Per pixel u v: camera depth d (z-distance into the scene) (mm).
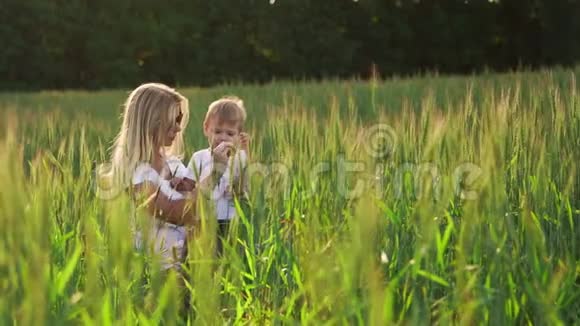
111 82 52562
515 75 14328
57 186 4219
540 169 4082
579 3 54094
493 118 4145
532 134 4492
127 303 2840
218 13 54344
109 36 52812
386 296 2734
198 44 54312
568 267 3398
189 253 3146
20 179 2604
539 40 56594
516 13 56344
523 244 3592
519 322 3193
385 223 3656
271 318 3432
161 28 53094
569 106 5008
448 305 3121
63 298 2926
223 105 4867
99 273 3322
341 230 3504
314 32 53375
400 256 3496
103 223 3756
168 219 4070
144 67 54719
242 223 4078
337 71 53125
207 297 2857
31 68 51688
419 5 56000
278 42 52906
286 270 3689
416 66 56500
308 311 3182
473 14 56500
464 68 57094
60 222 4109
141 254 3111
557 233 3809
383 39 54812
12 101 23766
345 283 2689
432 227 2994
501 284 3107
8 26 50875
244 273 3652
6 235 2486
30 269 2350
